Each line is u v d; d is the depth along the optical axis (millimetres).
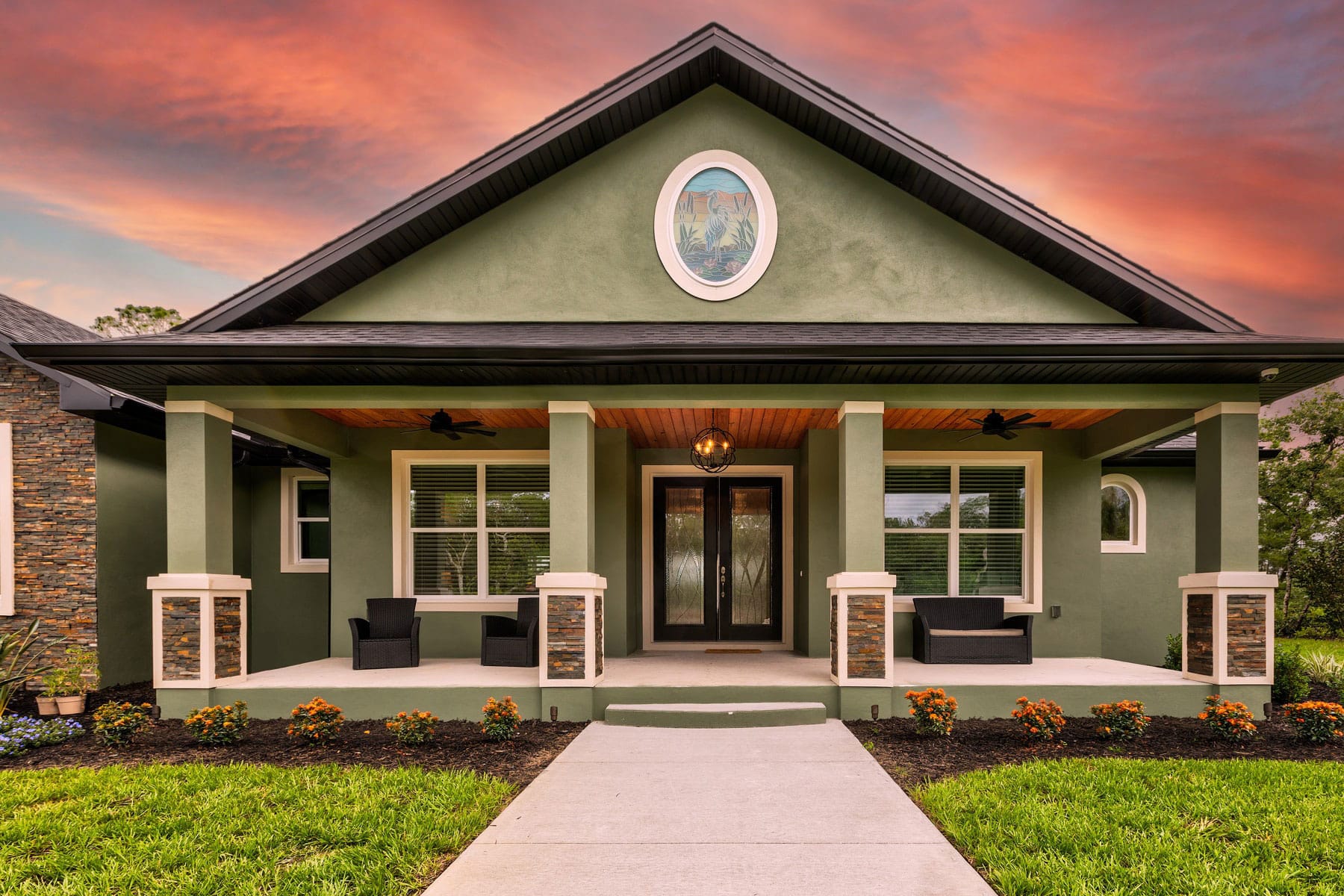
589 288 8508
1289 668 8008
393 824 4406
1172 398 7617
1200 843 4113
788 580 11195
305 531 12102
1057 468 10406
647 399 7758
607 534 9867
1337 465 18891
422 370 7258
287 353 6777
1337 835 4219
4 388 9055
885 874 3797
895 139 8039
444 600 10320
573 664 7398
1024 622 9398
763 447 11375
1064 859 3883
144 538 9859
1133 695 7535
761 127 8609
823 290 8484
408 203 8023
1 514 8977
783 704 7320
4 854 4074
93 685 8648
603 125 8375
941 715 6562
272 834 4258
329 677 8102
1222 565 7488
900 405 7715
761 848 4137
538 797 5016
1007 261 8492
